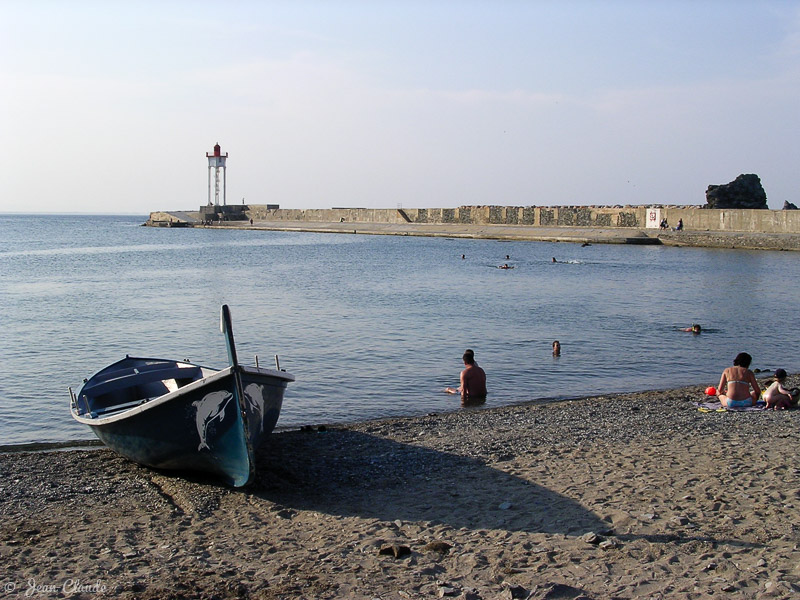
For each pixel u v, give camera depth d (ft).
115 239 344.49
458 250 243.40
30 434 48.11
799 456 36.32
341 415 52.31
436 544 26.27
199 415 34.47
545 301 115.65
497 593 22.29
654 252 229.25
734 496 30.48
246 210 485.15
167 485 35.96
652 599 21.44
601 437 42.01
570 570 23.88
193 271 172.86
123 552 26.99
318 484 35.27
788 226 242.99
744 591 21.67
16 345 79.30
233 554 26.68
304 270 173.68
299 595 22.79
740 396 49.65
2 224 646.74
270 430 38.55
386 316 99.60
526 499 31.71
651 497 30.83
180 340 82.84
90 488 35.19
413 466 37.65
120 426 37.32
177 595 22.95
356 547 26.86
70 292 129.49
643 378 64.64
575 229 301.02
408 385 61.52
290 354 73.97
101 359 72.43
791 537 25.82
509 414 49.93
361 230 367.66
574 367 68.54
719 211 262.47
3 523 30.25
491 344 79.05
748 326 91.56
